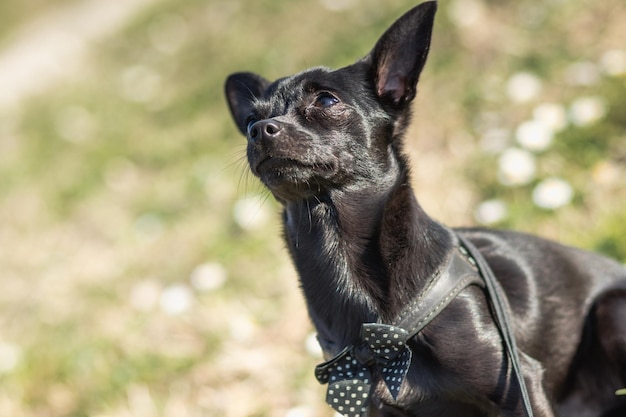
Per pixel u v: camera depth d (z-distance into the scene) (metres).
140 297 5.79
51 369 5.16
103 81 12.42
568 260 3.70
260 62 9.23
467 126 6.21
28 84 15.55
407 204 3.22
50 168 9.66
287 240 3.51
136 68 11.84
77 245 7.38
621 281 3.68
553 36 6.80
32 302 6.54
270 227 5.98
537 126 5.20
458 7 7.77
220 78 9.62
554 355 3.55
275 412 4.22
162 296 5.51
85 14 19.92
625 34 6.37
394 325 3.08
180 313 5.28
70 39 17.92
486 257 3.61
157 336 5.18
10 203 8.99
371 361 3.16
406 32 3.48
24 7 22.08
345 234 3.25
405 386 3.17
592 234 4.64
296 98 3.46
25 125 12.05
